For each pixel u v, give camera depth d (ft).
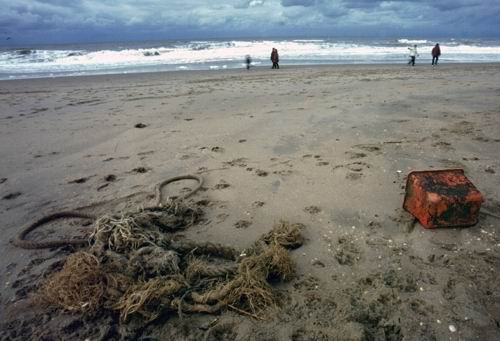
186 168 16.42
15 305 8.55
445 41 184.65
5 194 14.38
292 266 9.36
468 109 25.62
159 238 9.94
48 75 62.75
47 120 25.95
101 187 14.78
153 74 58.59
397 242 10.53
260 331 7.71
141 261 9.05
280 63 81.61
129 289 8.32
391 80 43.83
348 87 38.24
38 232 11.64
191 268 9.14
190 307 8.21
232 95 34.91
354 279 9.13
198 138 20.54
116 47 153.69
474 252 9.92
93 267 8.68
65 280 8.51
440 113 24.62
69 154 18.72
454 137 19.25
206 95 35.24
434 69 59.41
